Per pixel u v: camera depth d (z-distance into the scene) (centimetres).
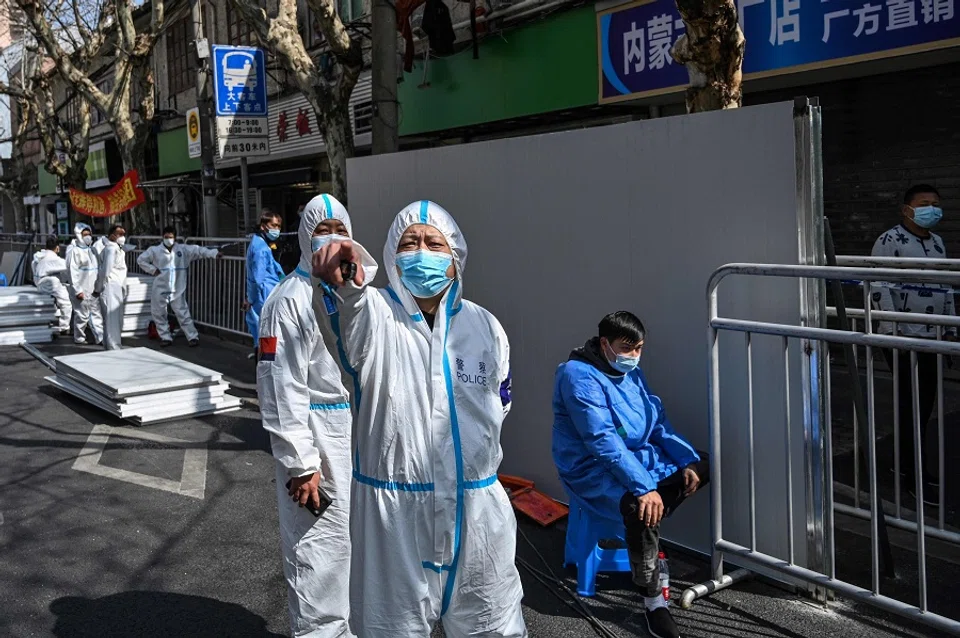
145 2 1986
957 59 711
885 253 529
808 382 360
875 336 318
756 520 392
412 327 250
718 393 381
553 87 991
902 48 678
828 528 355
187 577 419
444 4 1048
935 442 577
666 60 845
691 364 413
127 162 1683
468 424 248
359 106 1337
